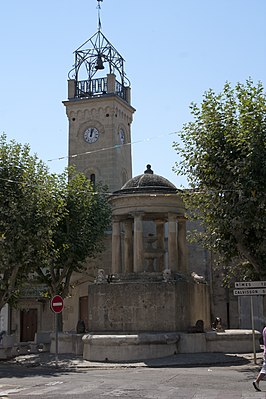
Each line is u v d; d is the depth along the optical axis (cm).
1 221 3120
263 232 2570
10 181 3169
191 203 2758
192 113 2736
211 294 4622
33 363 2828
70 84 5738
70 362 2806
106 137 5497
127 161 5756
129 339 2722
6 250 3098
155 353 2748
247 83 2645
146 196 3400
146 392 1571
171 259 3406
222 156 2617
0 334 4550
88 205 3925
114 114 5522
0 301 3322
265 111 2583
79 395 1535
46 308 4962
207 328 3512
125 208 3450
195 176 2738
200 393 1521
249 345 3053
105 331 3131
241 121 2603
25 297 4869
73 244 3756
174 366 2488
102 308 3162
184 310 3167
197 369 2302
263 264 2655
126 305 3108
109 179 5419
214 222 2636
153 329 3053
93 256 4109
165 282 3098
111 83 5600
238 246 2641
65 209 3509
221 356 2769
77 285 4878
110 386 1744
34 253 3216
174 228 3428
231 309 4594
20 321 4962
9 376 2214
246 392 1525
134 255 3378
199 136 2708
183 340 2900
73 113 5634
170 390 1603
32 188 3266
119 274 3366
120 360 2717
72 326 4828
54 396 1523
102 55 5744
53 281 3834
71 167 4053
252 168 2506
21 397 1518
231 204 2555
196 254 4725
